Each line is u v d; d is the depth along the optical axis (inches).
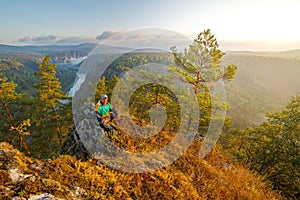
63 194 112.1
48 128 650.8
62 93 677.9
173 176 165.2
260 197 203.0
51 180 117.6
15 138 615.5
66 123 657.6
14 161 123.3
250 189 206.8
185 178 171.8
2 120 643.5
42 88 656.4
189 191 161.0
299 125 461.7
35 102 665.6
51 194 108.4
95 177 135.9
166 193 147.4
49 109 666.8
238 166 269.1
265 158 488.1
